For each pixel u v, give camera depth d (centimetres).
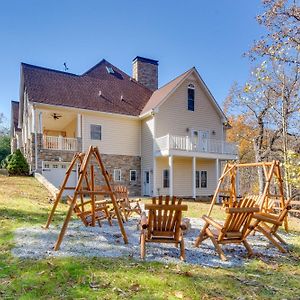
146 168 1998
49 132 2373
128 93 2214
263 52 1192
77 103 1870
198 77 2091
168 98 1983
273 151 2289
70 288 330
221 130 2184
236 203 498
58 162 1780
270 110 2106
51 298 305
